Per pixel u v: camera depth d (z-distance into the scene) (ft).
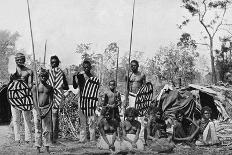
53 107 34.37
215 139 33.88
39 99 29.01
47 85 29.35
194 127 33.81
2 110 52.70
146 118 35.88
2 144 33.65
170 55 146.30
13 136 38.40
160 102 42.80
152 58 144.46
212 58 155.12
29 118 34.19
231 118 52.29
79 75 35.47
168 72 140.36
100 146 31.53
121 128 31.35
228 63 155.12
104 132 30.58
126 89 34.96
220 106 53.98
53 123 34.45
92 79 34.65
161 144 30.50
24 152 29.53
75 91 50.83
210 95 55.67
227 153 29.99
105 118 30.78
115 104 33.45
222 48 159.53
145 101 35.68
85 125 35.58
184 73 147.54
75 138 37.73
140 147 30.76
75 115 39.32
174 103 41.73
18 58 32.73
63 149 31.40
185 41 155.74
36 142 29.14
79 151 30.53
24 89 31.40
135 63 38.06
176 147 32.27
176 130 33.68
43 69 29.58
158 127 31.86
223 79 154.10
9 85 31.63
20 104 31.30
